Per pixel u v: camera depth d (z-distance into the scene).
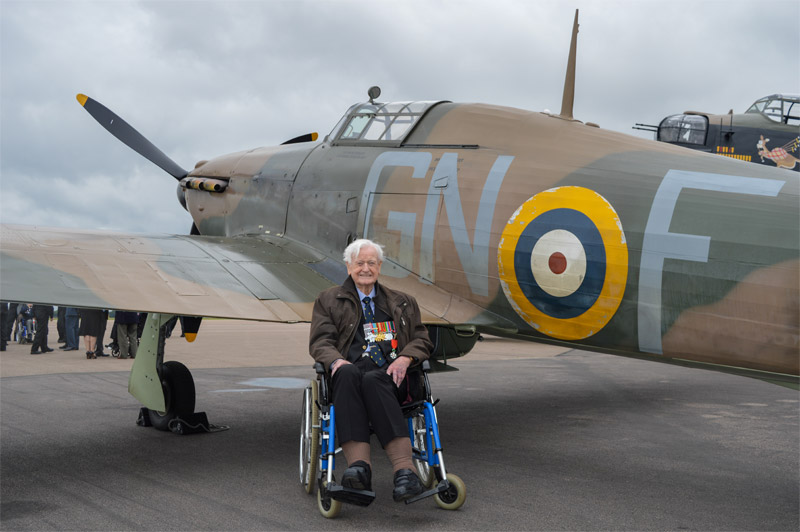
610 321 4.48
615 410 7.37
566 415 7.04
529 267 4.77
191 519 3.61
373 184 5.82
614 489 4.26
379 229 5.67
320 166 6.44
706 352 4.14
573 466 4.86
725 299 4.02
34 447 5.23
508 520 3.62
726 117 13.80
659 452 5.34
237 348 14.13
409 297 4.03
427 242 5.32
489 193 5.07
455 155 5.42
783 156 13.52
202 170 8.12
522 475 4.59
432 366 6.38
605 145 4.92
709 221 4.15
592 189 4.65
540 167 4.96
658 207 4.34
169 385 5.70
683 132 14.06
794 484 4.43
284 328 23.09
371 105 6.36
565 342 4.80
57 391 7.86
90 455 5.00
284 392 8.04
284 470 4.63
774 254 3.88
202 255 5.32
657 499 4.05
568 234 4.63
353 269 3.96
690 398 8.25
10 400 7.25
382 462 5.00
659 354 4.36
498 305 4.98
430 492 3.52
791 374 3.88
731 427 6.42
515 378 10.07
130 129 9.20
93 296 4.07
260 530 3.45
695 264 4.12
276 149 7.39
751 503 4.00
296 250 6.16
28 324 15.97
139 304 4.14
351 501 3.47
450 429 6.27
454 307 5.14
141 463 4.79
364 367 3.81
